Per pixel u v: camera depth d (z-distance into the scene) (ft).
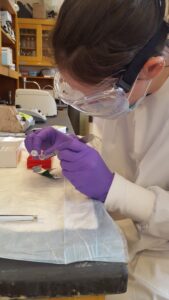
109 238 1.42
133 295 1.89
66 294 1.21
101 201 1.89
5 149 2.45
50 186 2.02
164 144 2.19
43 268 1.23
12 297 1.19
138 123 2.41
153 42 1.68
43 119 5.67
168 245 2.18
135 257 2.12
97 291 1.23
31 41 14.65
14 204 1.71
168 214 1.91
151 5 1.61
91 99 1.93
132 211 1.93
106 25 1.51
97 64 1.62
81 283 1.21
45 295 1.21
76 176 1.86
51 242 1.37
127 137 2.74
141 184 2.24
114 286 1.23
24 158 2.64
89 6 1.50
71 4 1.54
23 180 2.12
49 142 2.30
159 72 1.92
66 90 1.98
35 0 14.56
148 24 1.61
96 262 1.27
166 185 2.25
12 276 1.18
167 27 1.72
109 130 2.88
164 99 2.22
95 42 1.54
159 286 1.91
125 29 1.55
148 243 2.13
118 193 1.88
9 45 8.64
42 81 13.79
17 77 8.82
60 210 1.66
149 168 2.23
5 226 1.48
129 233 2.25
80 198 1.85
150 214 1.92
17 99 6.97
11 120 4.41
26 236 1.41
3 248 1.33
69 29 1.54
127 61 1.68
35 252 1.31
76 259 1.28
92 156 1.87
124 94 1.88
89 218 1.59
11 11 8.16
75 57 1.60
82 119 8.05
